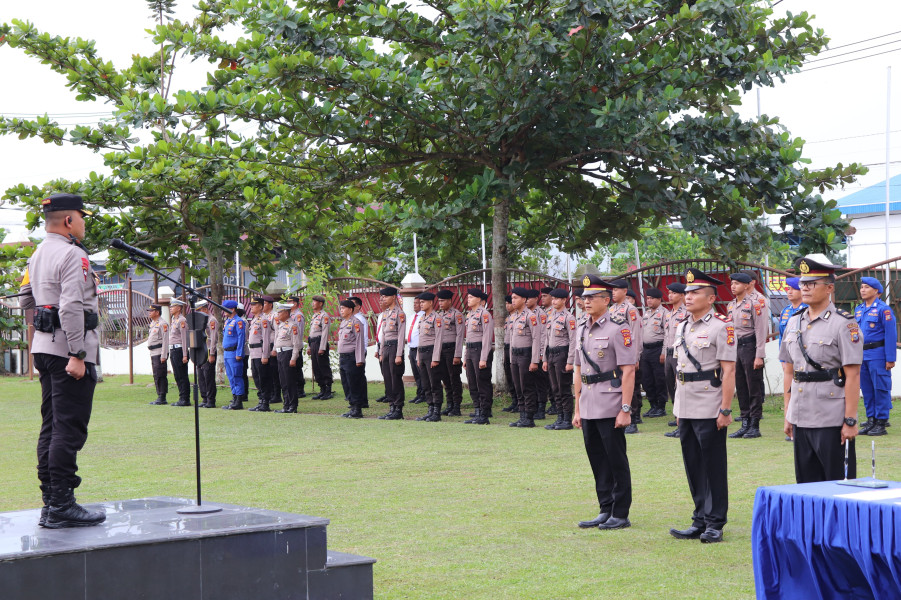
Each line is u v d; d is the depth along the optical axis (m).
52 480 5.01
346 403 18.81
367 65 14.62
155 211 20.11
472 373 15.23
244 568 4.88
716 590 5.62
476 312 15.12
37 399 21.12
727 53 14.78
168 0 22.16
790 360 6.84
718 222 16.02
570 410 13.70
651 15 14.73
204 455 11.49
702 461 7.06
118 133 19.00
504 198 16.09
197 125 17.78
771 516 4.96
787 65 14.85
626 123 14.46
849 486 4.95
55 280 5.18
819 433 6.54
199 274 23.81
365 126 15.30
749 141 15.34
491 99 14.61
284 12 14.37
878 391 12.31
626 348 7.37
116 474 10.12
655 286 17.22
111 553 4.50
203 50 16.41
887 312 12.27
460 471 9.99
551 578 5.94
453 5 13.76
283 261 20.66
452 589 5.72
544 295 16.56
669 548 6.71
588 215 18.30
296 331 17.23
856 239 28.12
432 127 15.23
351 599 5.27
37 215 18.78
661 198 15.37
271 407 18.69
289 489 9.08
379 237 19.22
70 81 20.30
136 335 29.83
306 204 18.17
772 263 24.41
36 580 4.30
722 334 6.95
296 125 15.23
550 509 8.05
